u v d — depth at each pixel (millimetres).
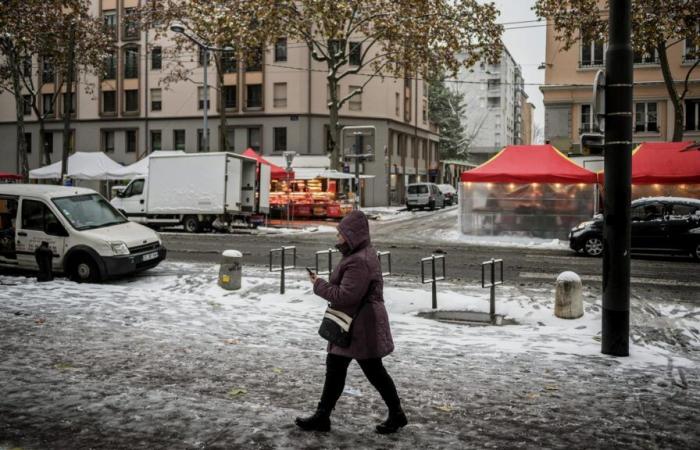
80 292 10328
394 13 26062
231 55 42000
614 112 6695
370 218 33000
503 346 7238
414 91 53406
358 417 4496
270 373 5637
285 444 3943
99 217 12641
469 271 14188
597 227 17266
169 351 6387
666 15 22672
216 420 4355
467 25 25859
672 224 16156
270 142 43125
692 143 21703
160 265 14680
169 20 32938
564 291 9266
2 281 11477
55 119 47531
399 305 10133
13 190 12469
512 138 114250
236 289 11352
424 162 57531
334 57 29031
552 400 5000
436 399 4973
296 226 27938
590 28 24391
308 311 9555
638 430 4320
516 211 21844
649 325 8828
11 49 31625
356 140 13305
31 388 5027
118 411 4516
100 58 34312
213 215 24188
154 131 45531
